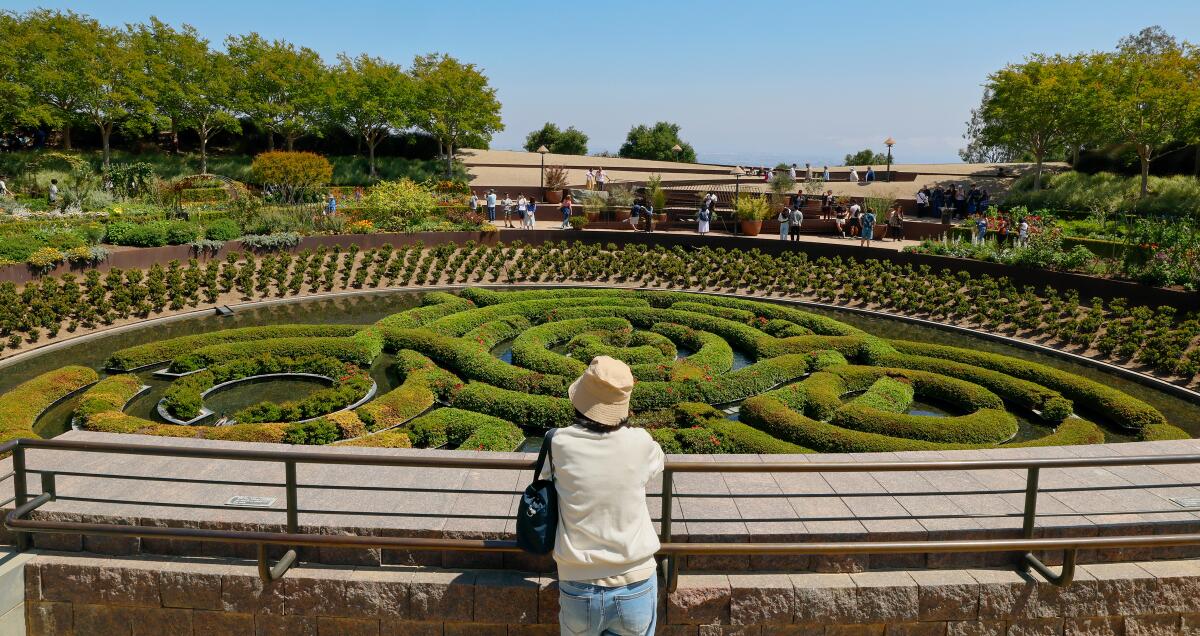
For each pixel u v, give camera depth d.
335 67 51.81
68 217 30.30
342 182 49.44
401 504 5.80
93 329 20.28
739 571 5.48
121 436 7.39
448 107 51.38
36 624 5.57
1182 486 6.41
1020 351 19.92
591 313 21.80
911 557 5.57
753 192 43.53
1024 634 5.45
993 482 6.48
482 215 36.69
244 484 5.38
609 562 4.14
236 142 53.00
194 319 22.28
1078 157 47.84
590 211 37.34
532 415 13.43
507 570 5.39
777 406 13.23
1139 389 16.83
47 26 42.81
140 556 5.57
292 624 5.37
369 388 14.81
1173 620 5.53
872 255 28.41
